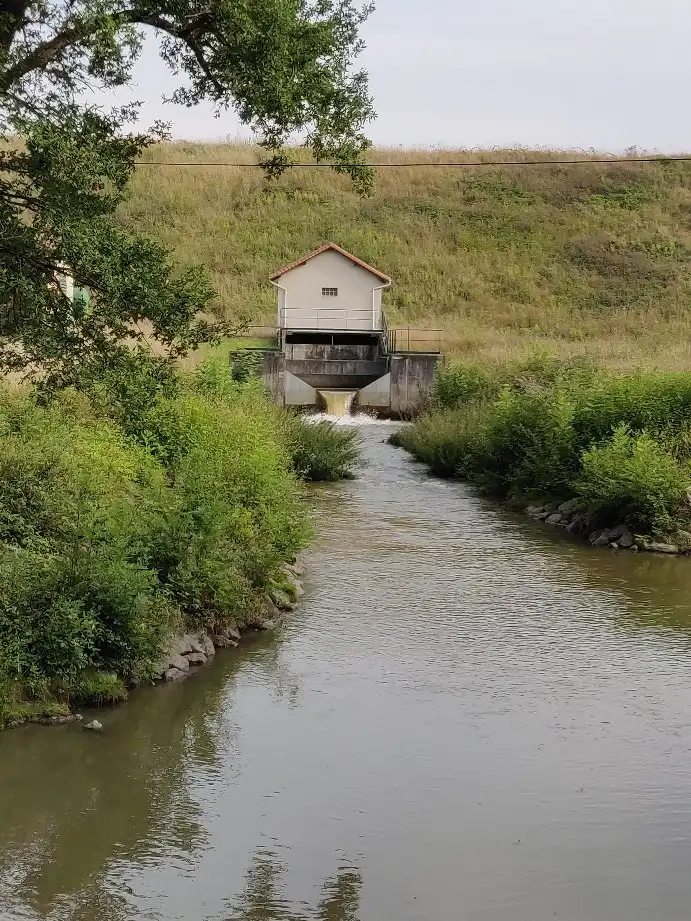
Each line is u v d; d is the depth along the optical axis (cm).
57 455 1262
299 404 3934
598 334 5219
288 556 1424
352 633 1215
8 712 916
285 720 946
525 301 5875
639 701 1005
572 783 823
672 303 5825
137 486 1327
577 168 7762
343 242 6375
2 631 955
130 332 990
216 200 6875
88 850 708
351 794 798
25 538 1088
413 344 4644
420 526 1873
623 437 1877
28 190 944
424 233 6631
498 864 698
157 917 628
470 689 1030
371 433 3422
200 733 913
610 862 702
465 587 1436
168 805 777
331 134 1273
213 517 1210
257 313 5188
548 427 2134
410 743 898
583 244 6594
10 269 926
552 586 1450
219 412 1673
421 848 718
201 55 1136
